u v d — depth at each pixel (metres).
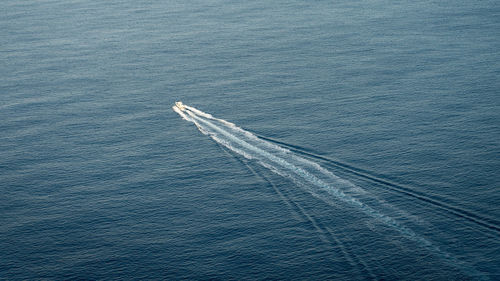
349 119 57.12
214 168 49.25
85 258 37.88
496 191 42.12
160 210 43.16
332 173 46.81
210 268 36.22
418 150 49.56
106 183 47.50
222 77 72.25
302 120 57.81
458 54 74.62
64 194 45.97
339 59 76.50
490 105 57.59
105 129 58.09
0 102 65.75
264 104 62.66
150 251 38.25
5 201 45.16
